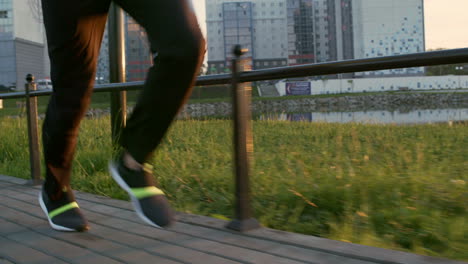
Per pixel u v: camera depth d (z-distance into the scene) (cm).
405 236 188
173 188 284
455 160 353
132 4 116
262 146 505
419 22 10462
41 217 202
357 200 230
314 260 134
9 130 558
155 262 138
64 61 137
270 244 151
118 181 135
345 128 761
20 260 146
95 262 141
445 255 167
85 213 207
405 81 5525
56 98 147
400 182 254
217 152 405
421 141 509
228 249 147
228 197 255
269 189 261
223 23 10719
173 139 477
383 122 953
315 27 11219
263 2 10931
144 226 180
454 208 220
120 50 413
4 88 9656
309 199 234
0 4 10162
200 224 179
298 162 328
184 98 119
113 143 381
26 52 10688
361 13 10544
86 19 131
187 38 109
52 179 169
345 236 185
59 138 155
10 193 268
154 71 116
